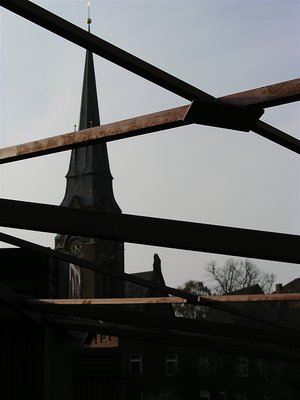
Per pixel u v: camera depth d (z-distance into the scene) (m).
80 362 26.19
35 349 14.95
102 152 101.88
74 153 101.62
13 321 14.77
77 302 13.60
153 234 7.14
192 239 7.13
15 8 6.40
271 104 6.59
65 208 7.21
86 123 100.69
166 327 13.66
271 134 8.25
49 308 13.59
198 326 13.77
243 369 54.53
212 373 56.50
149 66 6.68
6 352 14.89
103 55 6.73
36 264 15.84
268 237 7.17
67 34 6.59
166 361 77.88
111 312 13.60
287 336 13.94
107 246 101.50
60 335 16.91
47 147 7.97
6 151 8.25
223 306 15.00
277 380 50.00
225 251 7.11
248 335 13.87
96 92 102.00
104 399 25.86
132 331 16.36
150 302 14.80
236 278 65.69
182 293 14.34
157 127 7.10
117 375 25.98
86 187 99.69
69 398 18.61
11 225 7.21
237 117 6.79
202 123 6.90
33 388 14.72
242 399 53.75
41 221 7.21
